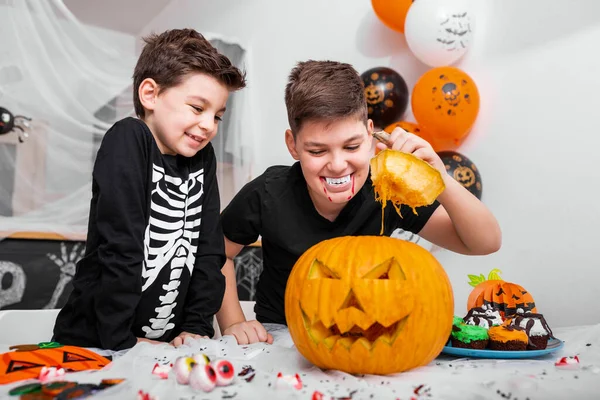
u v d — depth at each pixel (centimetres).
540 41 224
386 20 254
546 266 217
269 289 139
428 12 225
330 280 74
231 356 84
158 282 109
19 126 315
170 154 112
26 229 271
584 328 117
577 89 212
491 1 240
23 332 108
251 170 343
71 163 335
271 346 94
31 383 61
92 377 65
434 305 73
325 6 307
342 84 101
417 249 81
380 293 71
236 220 132
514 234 228
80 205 321
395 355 71
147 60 112
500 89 236
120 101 369
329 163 102
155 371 67
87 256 101
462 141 248
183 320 118
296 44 323
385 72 244
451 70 225
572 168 212
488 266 234
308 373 72
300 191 125
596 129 206
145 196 103
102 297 95
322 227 124
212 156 124
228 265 135
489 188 238
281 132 330
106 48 368
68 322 101
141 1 429
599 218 203
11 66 317
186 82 106
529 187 225
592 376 67
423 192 81
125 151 99
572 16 214
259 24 346
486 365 77
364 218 123
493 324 96
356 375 73
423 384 63
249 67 347
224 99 112
